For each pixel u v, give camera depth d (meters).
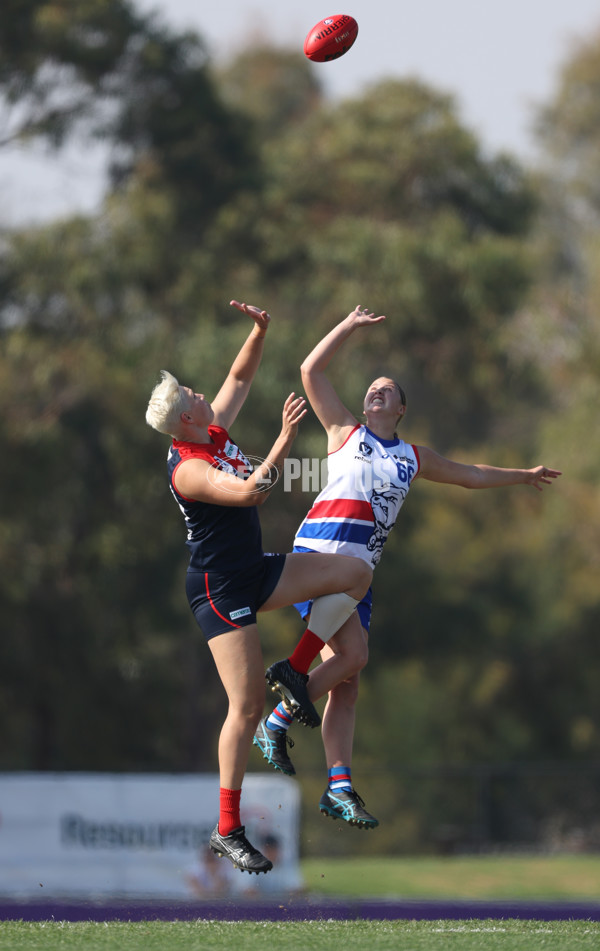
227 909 26.41
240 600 18.30
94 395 80.38
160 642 92.88
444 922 20.69
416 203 93.75
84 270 80.75
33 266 82.12
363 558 19.17
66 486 82.62
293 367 79.94
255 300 88.31
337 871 59.84
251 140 95.00
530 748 110.94
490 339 86.69
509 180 93.81
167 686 86.88
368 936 17.77
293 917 25.91
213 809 50.69
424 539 105.94
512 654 110.50
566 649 110.38
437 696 112.06
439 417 120.75
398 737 111.81
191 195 93.56
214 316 86.94
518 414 120.69
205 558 18.38
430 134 90.50
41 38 84.38
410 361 90.69
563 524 88.12
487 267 83.44
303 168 93.50
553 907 27.00
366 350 86.88
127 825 50.50
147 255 82.81
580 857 66.06
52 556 81.38
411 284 82.88
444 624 88.62
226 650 18.28
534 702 112.06
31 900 31.62
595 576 101.06
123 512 84.12
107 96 88.62
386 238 85.38
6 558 77.69
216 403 20.36
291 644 92.44
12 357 80.44
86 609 81.00
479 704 111.50
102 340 84.50
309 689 18.97
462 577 103.69
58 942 16.89
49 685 80.06
